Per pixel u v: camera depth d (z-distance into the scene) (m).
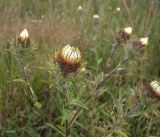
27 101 0.24
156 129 0.22
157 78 0.27
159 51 0.30
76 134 0.21
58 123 0.23
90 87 0.22
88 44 0.28
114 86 0.26
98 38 0.30
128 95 0.19
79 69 0.16
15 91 0.23
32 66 0.25
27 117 0.23
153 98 0.17
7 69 0.25
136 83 0.26
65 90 0.17
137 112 0.18
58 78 0.16
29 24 0.29
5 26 0.27
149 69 0.29
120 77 0.25
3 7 0.30
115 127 0.19
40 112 0.24
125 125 0.22
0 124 0.22
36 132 0.22
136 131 0.22
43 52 0.27
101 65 0.29
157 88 0.17
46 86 0.25
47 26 0.29
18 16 0.30
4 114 0.23
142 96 0.17
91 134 0.21
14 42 0.19
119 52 0.27
